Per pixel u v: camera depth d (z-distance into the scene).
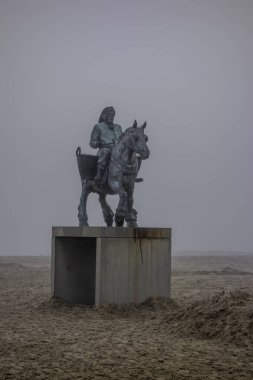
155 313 12.39
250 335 9.32
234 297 10.89
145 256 13.20
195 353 8.59
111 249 12.84
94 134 14.56
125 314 12.42
